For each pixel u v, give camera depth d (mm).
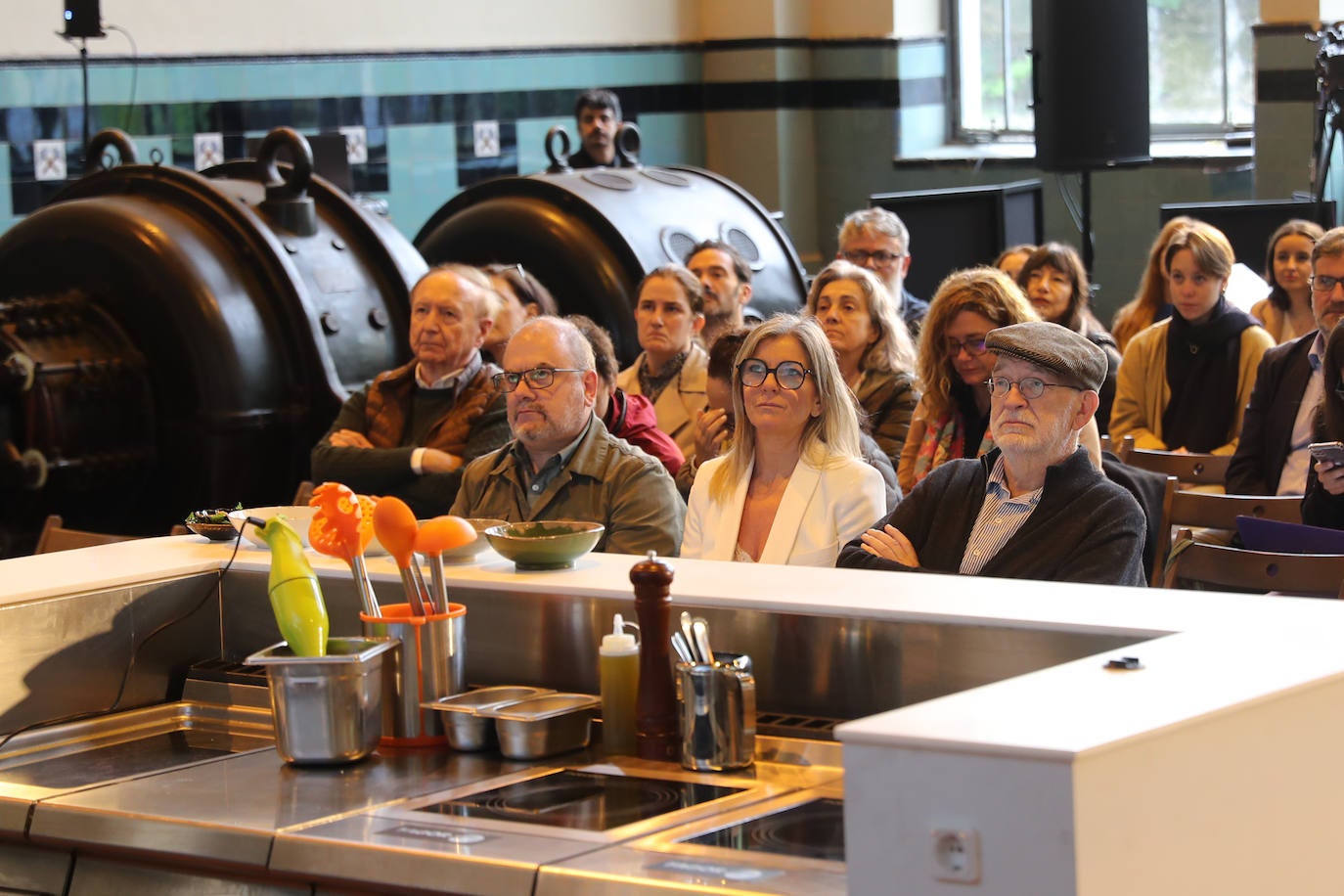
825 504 3709
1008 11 13383
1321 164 9953
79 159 9797
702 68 13484
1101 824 1809
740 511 3812
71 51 9719
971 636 2551
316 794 2637
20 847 2729
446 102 11703
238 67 10555
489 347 6289
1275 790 2041
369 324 7023
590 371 4152
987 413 4582
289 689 2760
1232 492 5516
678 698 2750
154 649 3260
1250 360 6234
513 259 8352
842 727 1934
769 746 2672
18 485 6406
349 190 9586
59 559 3402
